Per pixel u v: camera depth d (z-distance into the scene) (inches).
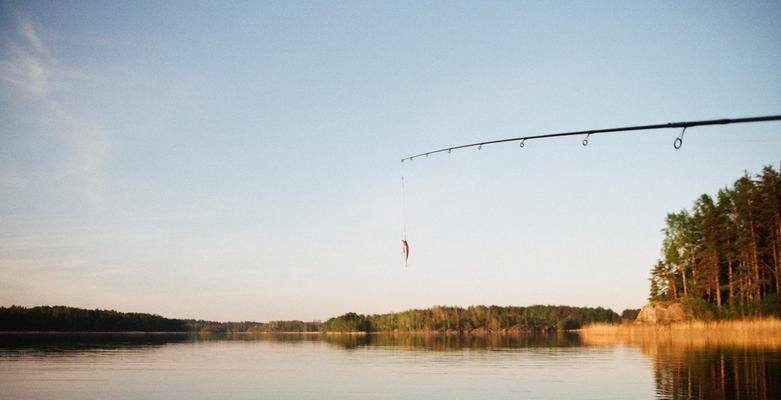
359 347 2229.3
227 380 944.9
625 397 693.9
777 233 2367.1
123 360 1393.9
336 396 751.1
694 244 3083.2
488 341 2832.2
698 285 2842.0
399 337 4082.2
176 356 1589.6
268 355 1665.8
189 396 760.3
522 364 1206.9
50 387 848.9
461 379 925.2
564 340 2728.8
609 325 3378.4
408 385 855.7
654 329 2854.3
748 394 683.4
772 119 357.7
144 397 751.1
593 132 434.9
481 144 561.9
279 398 737.0
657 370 975.0
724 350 1360.7
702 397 668.7
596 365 1140.5
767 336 2001.7
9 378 964.0
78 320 5137.8
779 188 2361.0
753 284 2455.7
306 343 2851.9
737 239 2632.9
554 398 707.4
